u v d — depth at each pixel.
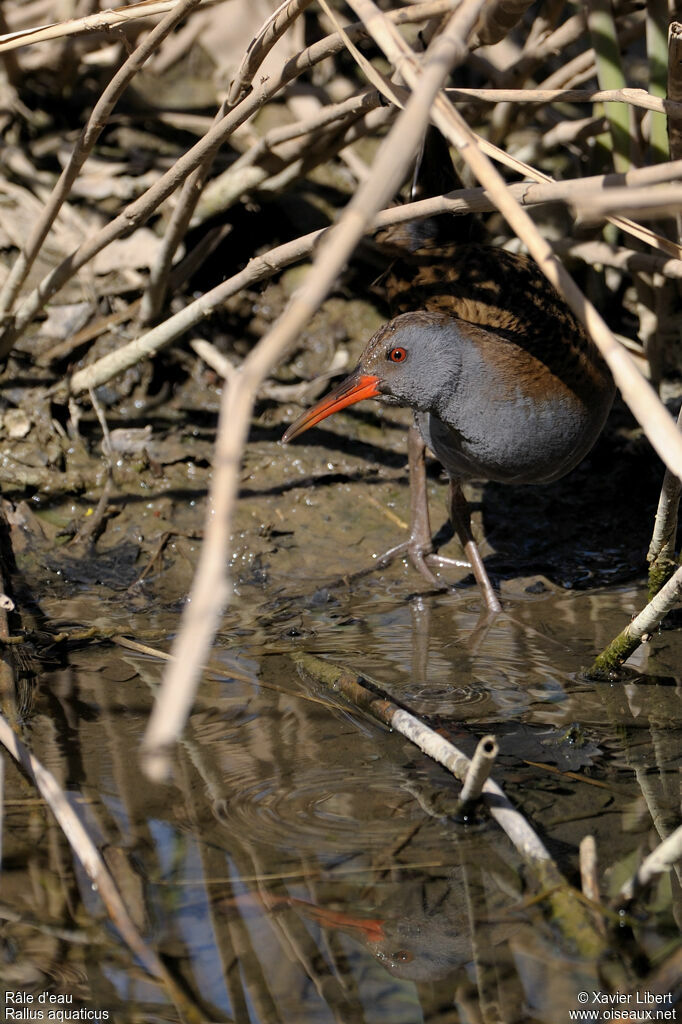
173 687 2.74
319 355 9.20
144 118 9.56
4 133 9.36
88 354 8.65
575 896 4.54
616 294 9.44
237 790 5.33
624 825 5.09
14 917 4.50
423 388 6.90
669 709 6.08
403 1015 4.14
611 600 7.44
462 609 7.38
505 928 4.52
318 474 8.50
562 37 8.23
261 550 7.95
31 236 7.53
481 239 8.37
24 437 8.26
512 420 6.90
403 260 7.79
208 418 8.70
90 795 5.25
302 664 6.54
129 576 7.62
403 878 4.75
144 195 6.90
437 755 5.19
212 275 9.20
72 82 9.59
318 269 3.08
